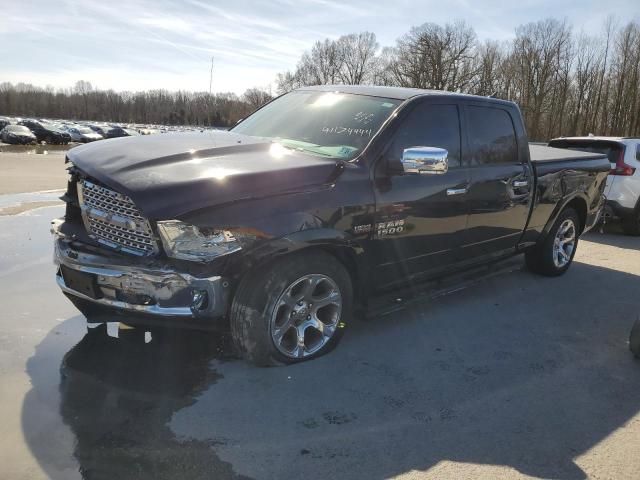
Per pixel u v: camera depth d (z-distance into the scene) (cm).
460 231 457
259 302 331
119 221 319
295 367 361
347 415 308
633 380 377
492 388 353
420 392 341
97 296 325
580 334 458
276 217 323
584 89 5781
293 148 401
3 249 619
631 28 5384
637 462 282
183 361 360
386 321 461
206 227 301
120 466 253
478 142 475
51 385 322
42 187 1205
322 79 8450
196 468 255
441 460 273
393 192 388
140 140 385
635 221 942
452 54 6950
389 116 405
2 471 246
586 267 694
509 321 478
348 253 373
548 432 305
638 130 5412
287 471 257
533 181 540
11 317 420
